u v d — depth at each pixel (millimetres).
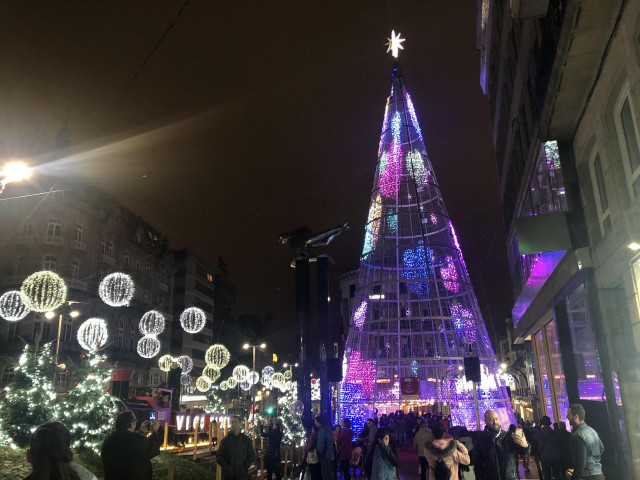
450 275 27875
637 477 9883
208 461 18094
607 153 9859
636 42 7938
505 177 29344
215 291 93125
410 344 27938
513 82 22656
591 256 11555
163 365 34281
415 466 18703
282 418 24781
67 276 46781
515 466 6680
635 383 10422
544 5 11516
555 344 18250
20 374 11789
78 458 11227
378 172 30875
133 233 60031
